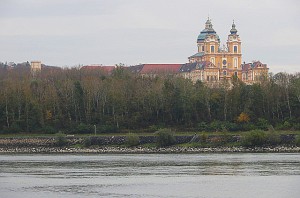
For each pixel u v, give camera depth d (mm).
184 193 160500
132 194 159875
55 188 171125
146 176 194500
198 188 168125
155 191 164125
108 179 188500
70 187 172750
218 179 184750
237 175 192875
